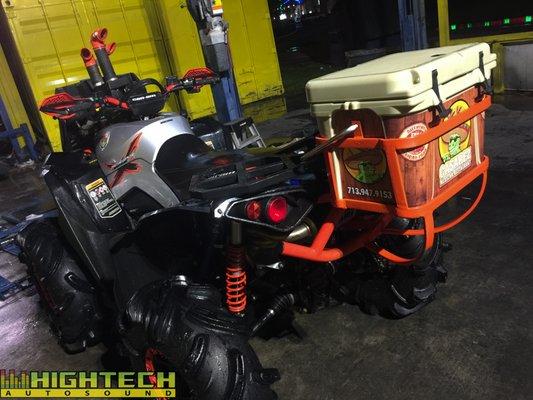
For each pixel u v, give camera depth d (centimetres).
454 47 178
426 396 186
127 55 774
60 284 244
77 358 256
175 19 783
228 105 387
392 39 930
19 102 805
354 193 168
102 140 235
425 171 152
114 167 228
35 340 279
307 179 180
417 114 145
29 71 693
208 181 171
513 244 280
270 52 933
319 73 1114
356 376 203
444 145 159
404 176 150
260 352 229
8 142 845
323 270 218
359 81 148
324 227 183
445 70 150
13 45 705
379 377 200
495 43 597
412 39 616
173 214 223
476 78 165
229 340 164
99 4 733
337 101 157
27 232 264
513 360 196
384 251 192
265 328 244
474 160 177
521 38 573
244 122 284
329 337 230
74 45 721
